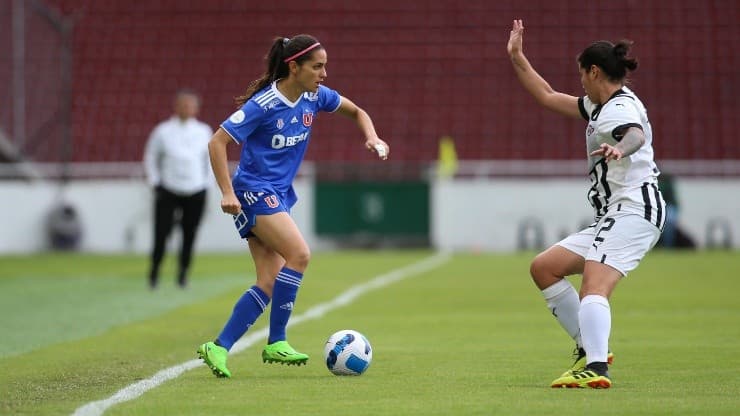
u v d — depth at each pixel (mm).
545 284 27359
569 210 100688
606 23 121500
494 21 122062
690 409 22672
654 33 120812
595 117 26297
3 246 99625
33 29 117750
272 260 29688
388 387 26188
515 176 102312
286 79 28562
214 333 39719
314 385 26562
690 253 92062
